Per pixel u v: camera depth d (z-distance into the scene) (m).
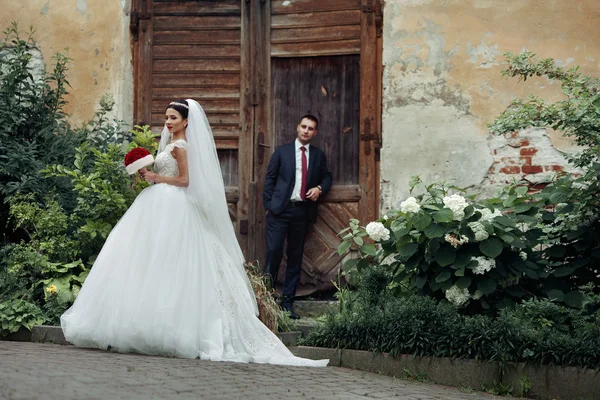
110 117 8.53
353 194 8.16
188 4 8.59
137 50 8.64
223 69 8.52
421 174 7.90
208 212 6.20
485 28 7.86
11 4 8.91
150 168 7.46
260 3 8.47
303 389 4.51
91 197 7.33
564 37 7.73
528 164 7.68
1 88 8.08
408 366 5.60
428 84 7.94
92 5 8.70
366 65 8.21
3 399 3.48
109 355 5.47
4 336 6.53
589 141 6.13
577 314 5.65
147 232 5.89
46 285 6.81
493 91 7.81
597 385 4.99
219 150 8.48
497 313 5.77
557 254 5.93
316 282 8.16
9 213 7.70
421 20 7.98
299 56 8.39
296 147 7.93
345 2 8.30
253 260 8.30
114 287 5.75
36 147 7.91
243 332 6.00
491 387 5.30
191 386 4.26
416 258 5.94
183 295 5.76
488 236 5.72
